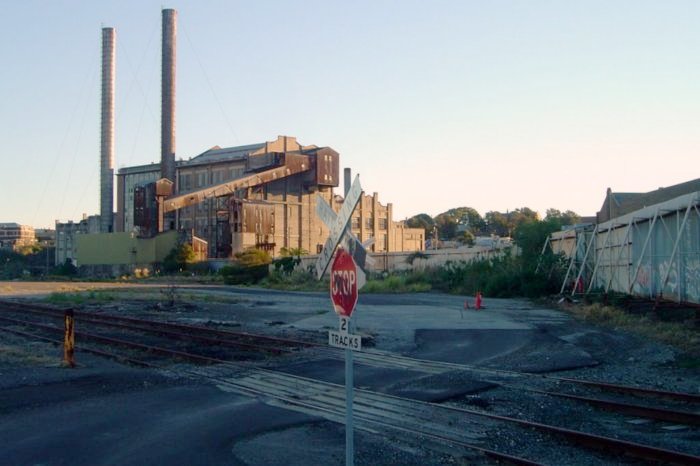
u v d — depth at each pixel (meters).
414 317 31.53
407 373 15.89
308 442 9.66
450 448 9.49
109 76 110.50
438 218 188.12
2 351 19.14
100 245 101.00
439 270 64.38
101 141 111.12
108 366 16.95
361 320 29.95
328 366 17.00
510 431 10.48
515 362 17.70
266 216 91.50
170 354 18.88
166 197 95.62
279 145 102.56
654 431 10.58
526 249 51.41
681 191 38.22
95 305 41.28
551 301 40.94
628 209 45.09
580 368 16.81
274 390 13.69
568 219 62.38
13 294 54.16
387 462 8.80
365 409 11.89
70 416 11.20
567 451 9.49
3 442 9.54
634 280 31.78
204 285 74.62
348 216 5.51
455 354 19.31
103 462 8.60
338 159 104.00
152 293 54.41
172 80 99.88
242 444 9.48
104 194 110.94
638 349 19.88
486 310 35.88
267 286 69.12
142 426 10.48
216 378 15.17
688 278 27.73
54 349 20.19
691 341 20.39
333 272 5.85
